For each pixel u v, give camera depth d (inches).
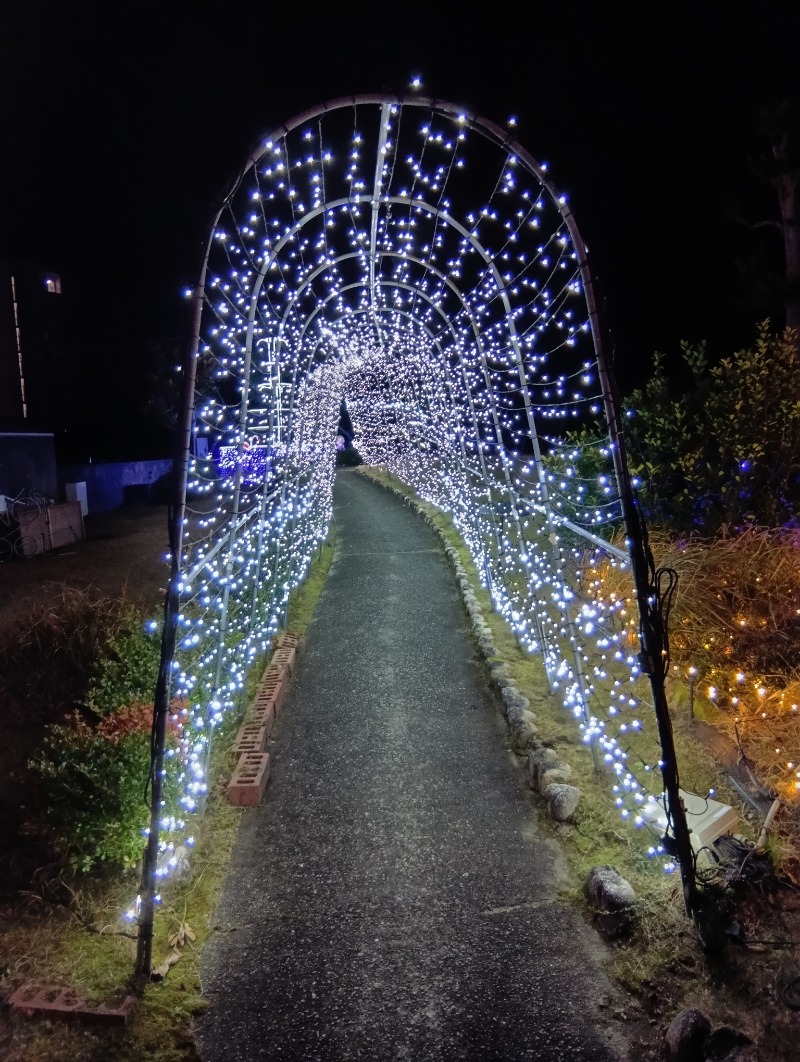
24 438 634.2
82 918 135.8
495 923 133.9
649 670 127.0
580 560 299.4
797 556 222.4
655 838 146.6
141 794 146.3
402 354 484.7
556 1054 107.7
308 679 257.6
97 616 288.5
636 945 124.4
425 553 450.6
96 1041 111.9
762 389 284.7
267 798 180.5
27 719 235.3
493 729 211.5
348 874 150.3
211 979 124.8
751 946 120.1
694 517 281.1
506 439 511.5
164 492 840.9
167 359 952.9
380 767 193.3
